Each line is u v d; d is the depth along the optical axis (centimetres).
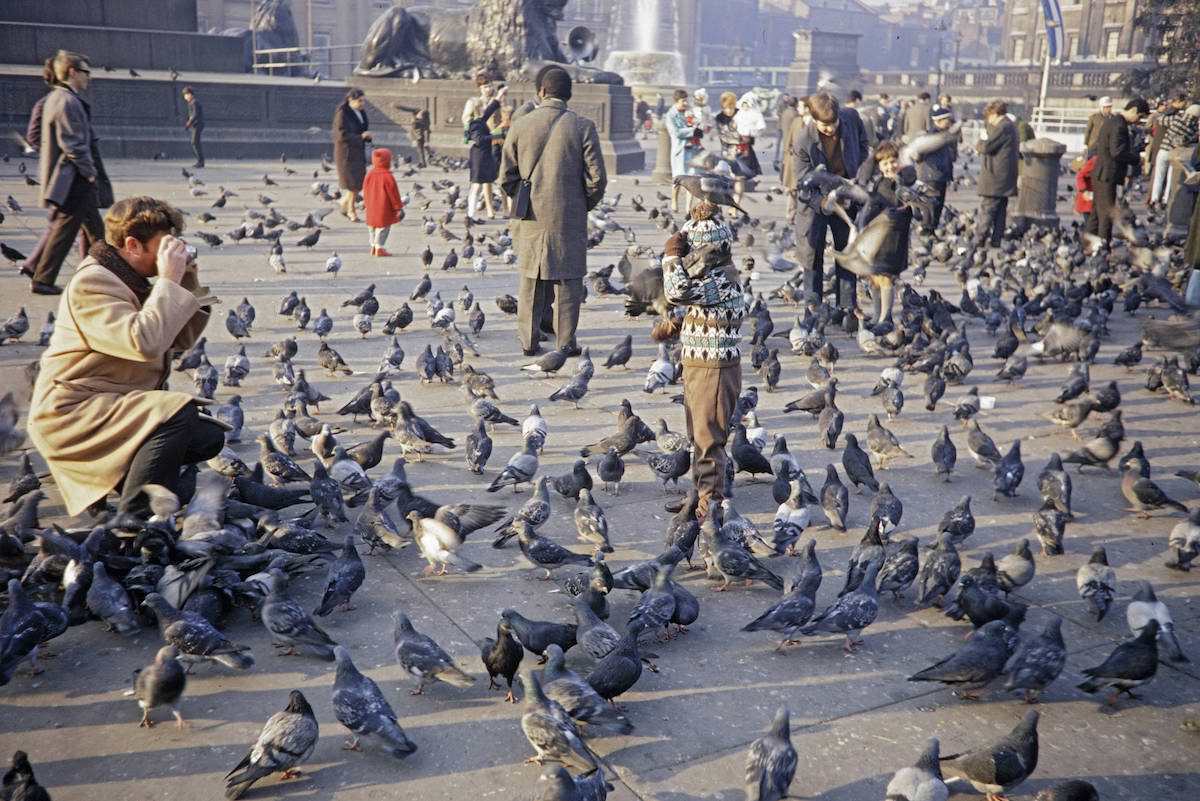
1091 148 2164
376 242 1986
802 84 10481
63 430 631
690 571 687
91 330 625
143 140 3897
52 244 1395
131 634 577
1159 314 1608
